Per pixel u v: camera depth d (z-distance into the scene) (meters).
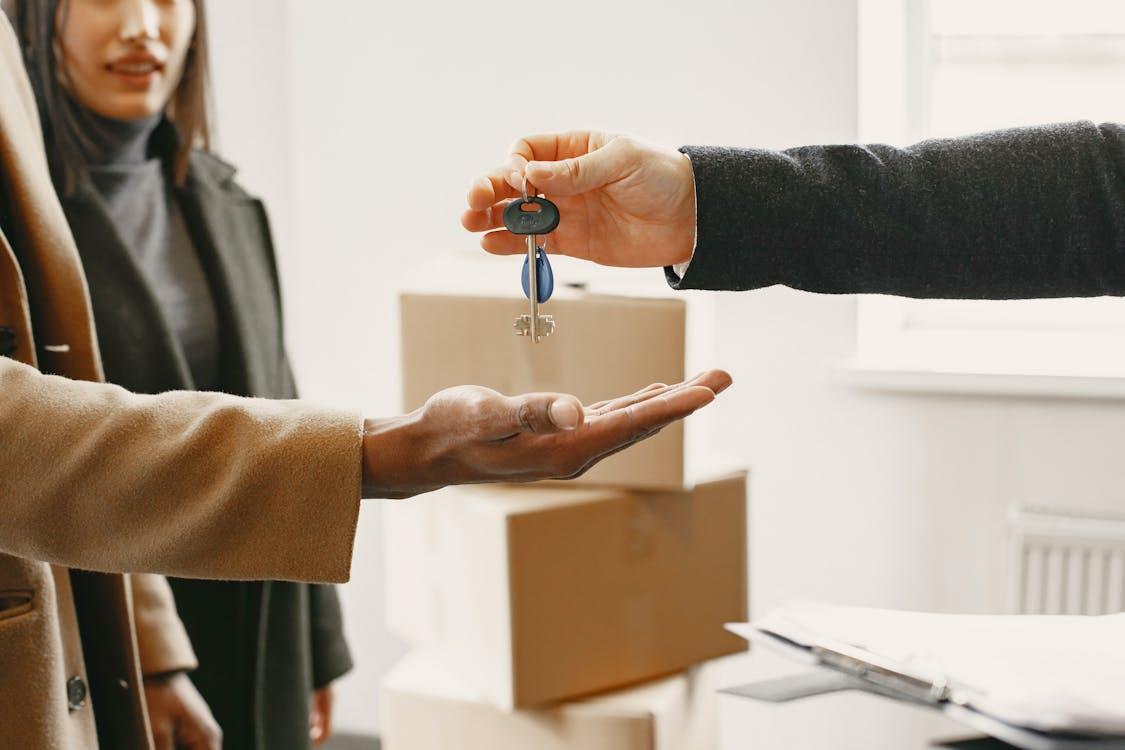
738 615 1.54
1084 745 0.60
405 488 0.71
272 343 1.56
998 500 1.92
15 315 0.95
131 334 1.34
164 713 1.23
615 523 1.44
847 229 0.87
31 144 1.03
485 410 0.65
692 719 1.57
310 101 2.17
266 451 0.69
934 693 0.66
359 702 2.33
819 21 1.88
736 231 0.86
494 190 0.85
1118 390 1.81
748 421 2.01
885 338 2.04
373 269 2.20
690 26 1.94
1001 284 0.88
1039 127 0.90
